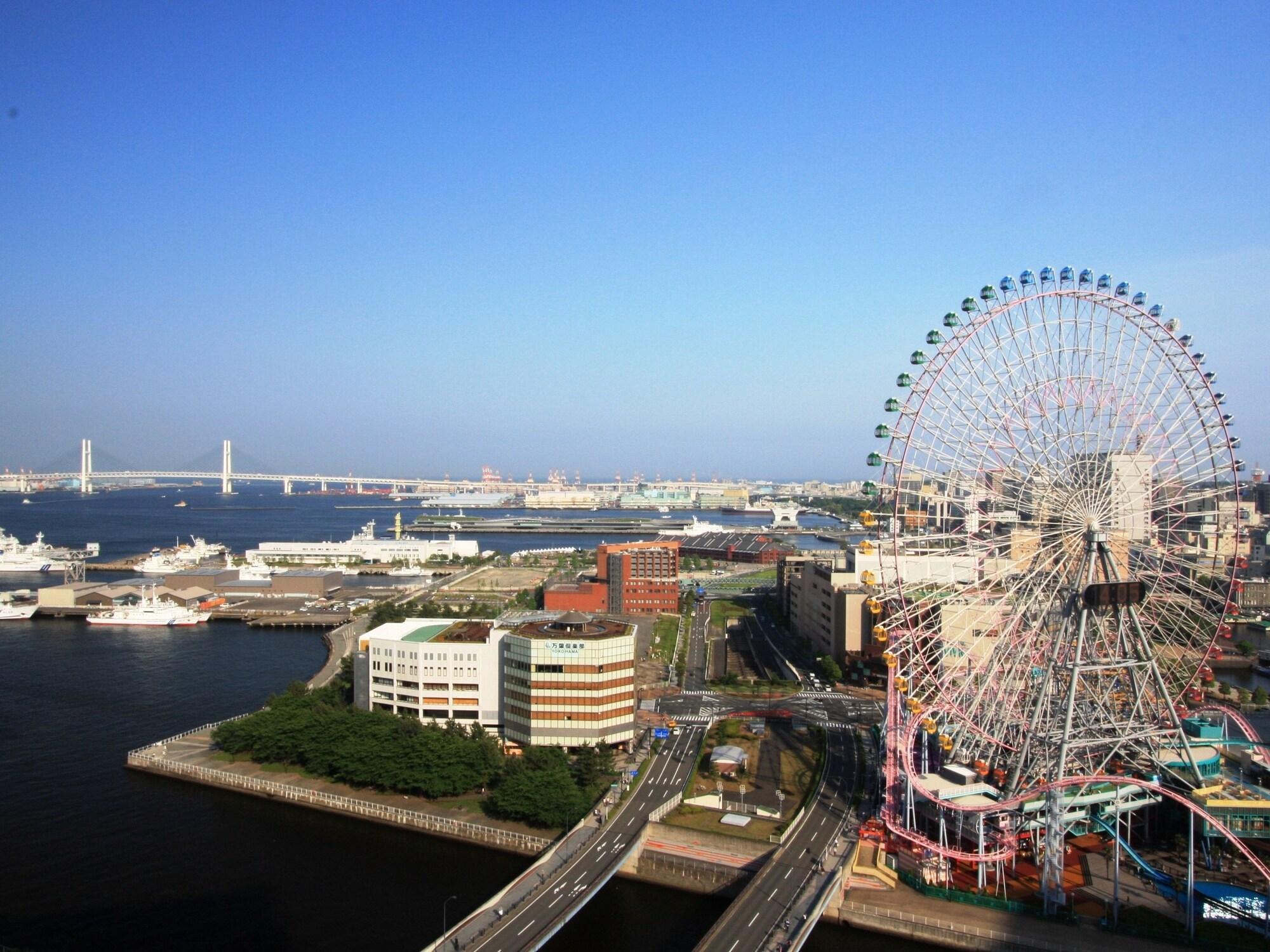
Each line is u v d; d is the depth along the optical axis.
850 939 134.88
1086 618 156.88
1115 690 172.12
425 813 170.88
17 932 133.25
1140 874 149.12
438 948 120.50
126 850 159.50
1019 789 156.38
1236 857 154.50
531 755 182.25
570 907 131.88
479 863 156.00
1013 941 128.25
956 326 158.50
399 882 149.38
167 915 138.38
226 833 167.00
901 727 165.00
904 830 154.12
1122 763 171.75
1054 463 160.38
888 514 162.25
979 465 159.00
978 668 159.88
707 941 123.31
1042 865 148.50
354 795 180.38
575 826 161.88
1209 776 164.38
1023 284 160.38
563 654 196.38
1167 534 163.25
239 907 140.88
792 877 143.38
